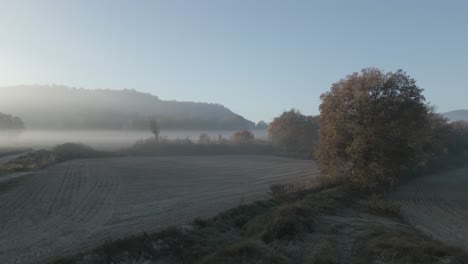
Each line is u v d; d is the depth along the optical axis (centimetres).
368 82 4131
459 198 4131
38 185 3775
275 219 1997
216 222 2109
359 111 4025
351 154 3925
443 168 7219
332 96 4272
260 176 5234
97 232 1991
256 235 1888
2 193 3219
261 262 1441
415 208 3509
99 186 3875
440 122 7106
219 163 7494
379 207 3042
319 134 4412
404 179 5600
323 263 1503
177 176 5075
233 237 1928
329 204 2902
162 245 1634
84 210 2611
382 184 4625
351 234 2012
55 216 2400
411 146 4134
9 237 1891
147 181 4434
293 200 3036
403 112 4028
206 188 3909
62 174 4834
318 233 2033
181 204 2891
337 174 4116
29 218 2333
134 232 1959
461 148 9738
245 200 3080
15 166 5281
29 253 1628
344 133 4047
